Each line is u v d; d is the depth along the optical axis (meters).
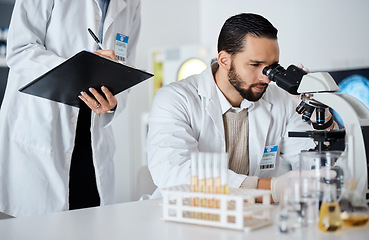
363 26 4.62
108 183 2.45
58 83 1.90
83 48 2.35
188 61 5.13
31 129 2.28
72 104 2.19
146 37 5.66
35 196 2.28
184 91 1.99
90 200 2.44
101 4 2.39
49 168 2.29
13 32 2.22
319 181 1.28
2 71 4.24
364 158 1.50
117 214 1.40
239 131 2.05
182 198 1.26
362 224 1.21
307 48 5.02
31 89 1.92
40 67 2.18
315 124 1.80
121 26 2.50
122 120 4.91
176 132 1.85
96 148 2.36
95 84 1.97
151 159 1.86
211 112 1.96
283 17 5.20
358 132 1.52
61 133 2.33
